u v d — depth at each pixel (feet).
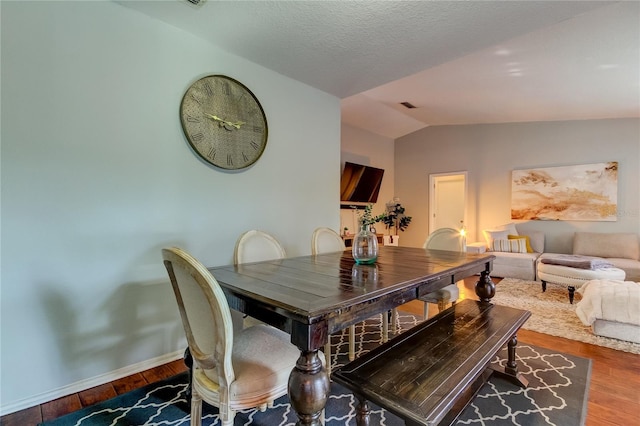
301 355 3.61
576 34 7.82
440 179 22.40
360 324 9.68
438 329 5.70
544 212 17.44
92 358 6.29
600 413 5.36
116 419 5.21
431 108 16.93
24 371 5.57
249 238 7.11
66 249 5.96
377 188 20.12
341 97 11.74
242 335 4.88
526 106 14.78
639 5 6.49
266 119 9.25
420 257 7.47
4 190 5.34
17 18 5.41
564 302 11.80
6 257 5.39
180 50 7.39
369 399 3.75
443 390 3.77
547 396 5.86
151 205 7.04
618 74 10.13
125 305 6.69
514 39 8.21
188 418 5.24
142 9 6.62
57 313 5.89
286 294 4.05
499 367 6.82
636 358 7.39
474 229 20.10
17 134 5.43
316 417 3.59
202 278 3.58
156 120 7.06
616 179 15.57
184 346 7.60
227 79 8.25
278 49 8.18
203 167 7.92
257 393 3.84
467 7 6.44
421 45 7.98
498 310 6.81
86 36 6.11
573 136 16.75
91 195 6.23
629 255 14.44
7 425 5.09
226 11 6.63
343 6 6.42
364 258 6.35
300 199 10.35
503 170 19.02
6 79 5.32
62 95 5.87
